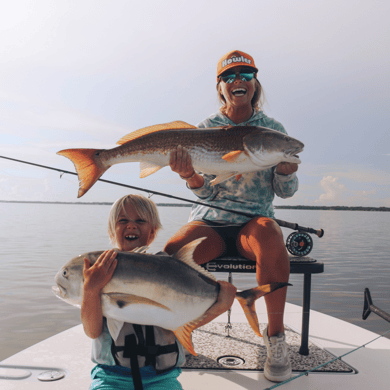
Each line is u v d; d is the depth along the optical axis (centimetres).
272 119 213
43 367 192
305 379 176
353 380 176
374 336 231
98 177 153
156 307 110
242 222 205
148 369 129
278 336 175
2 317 318
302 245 203
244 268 194
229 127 161
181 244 181
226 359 193
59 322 316
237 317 257
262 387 168
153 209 151
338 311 254
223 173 163
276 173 193
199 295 115
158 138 158
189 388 166
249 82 197
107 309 111
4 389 167
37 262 401
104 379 128
